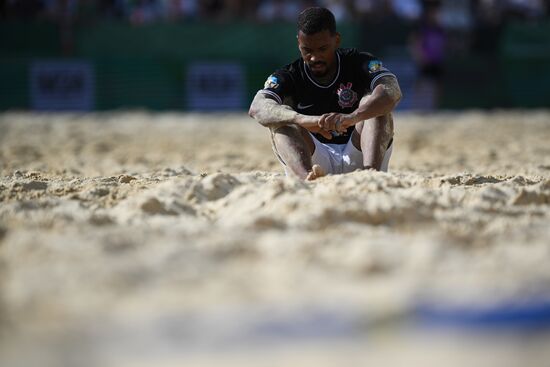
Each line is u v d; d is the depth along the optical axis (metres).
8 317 10.16
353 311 9.99
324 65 19.02
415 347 9.10
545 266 12.33
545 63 73.31
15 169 29.75
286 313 9.98
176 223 15.50
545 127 55.47
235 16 72.69
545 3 76.88
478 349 9.03
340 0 72.25
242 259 12.74
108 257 12.73
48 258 12.83
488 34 73.12
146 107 68.81
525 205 17.12
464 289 11.02
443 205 16.28
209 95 69.62
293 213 15.39
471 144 44.06
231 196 17.12
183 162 34.38
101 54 67.94
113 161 34.94
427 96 70.75
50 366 8.54
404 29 70.19
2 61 66.31
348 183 17.06
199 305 10.45
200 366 8.60
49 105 67.38
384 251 12.90
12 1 68.38
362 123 19.47
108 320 9.89
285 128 19.02
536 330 9.59
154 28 68.50
